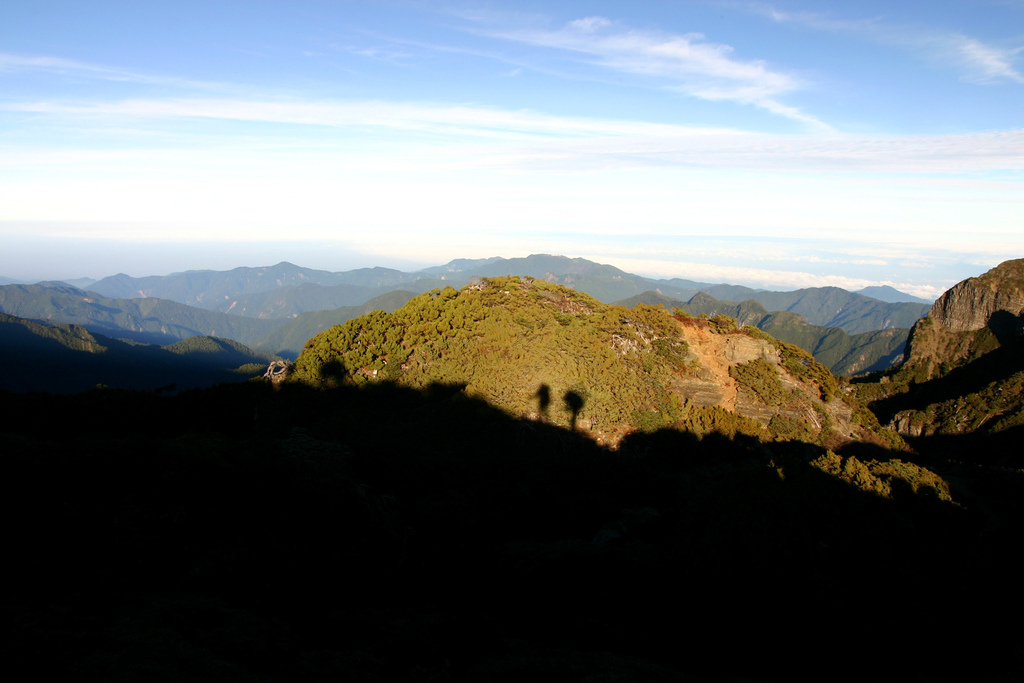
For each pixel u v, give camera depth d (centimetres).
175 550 2288
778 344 5512
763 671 2023
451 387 4622
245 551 2394
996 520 2798
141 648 1664
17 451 2322
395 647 1986
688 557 2589
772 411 4862
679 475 4050
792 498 2677
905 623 2125
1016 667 1997
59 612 1789
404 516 3084
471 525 3222
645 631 2264
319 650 1908
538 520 3506
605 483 3844
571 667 1909
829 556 2425
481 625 2292
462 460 3719
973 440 8031
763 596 2284
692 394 4859
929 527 2602
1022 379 8794
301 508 2633
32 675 1475
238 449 2864
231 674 1614
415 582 2689
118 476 2420
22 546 2091
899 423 9756
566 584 2642
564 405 4412
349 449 3306
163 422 3856
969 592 2281
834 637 2100
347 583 2494
